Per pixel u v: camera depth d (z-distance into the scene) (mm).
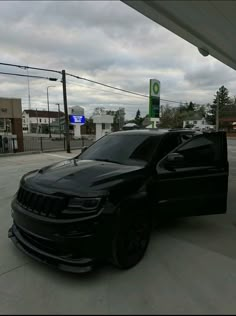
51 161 12461
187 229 4176
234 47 6344
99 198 2635
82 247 2541
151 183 3270
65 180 2891
